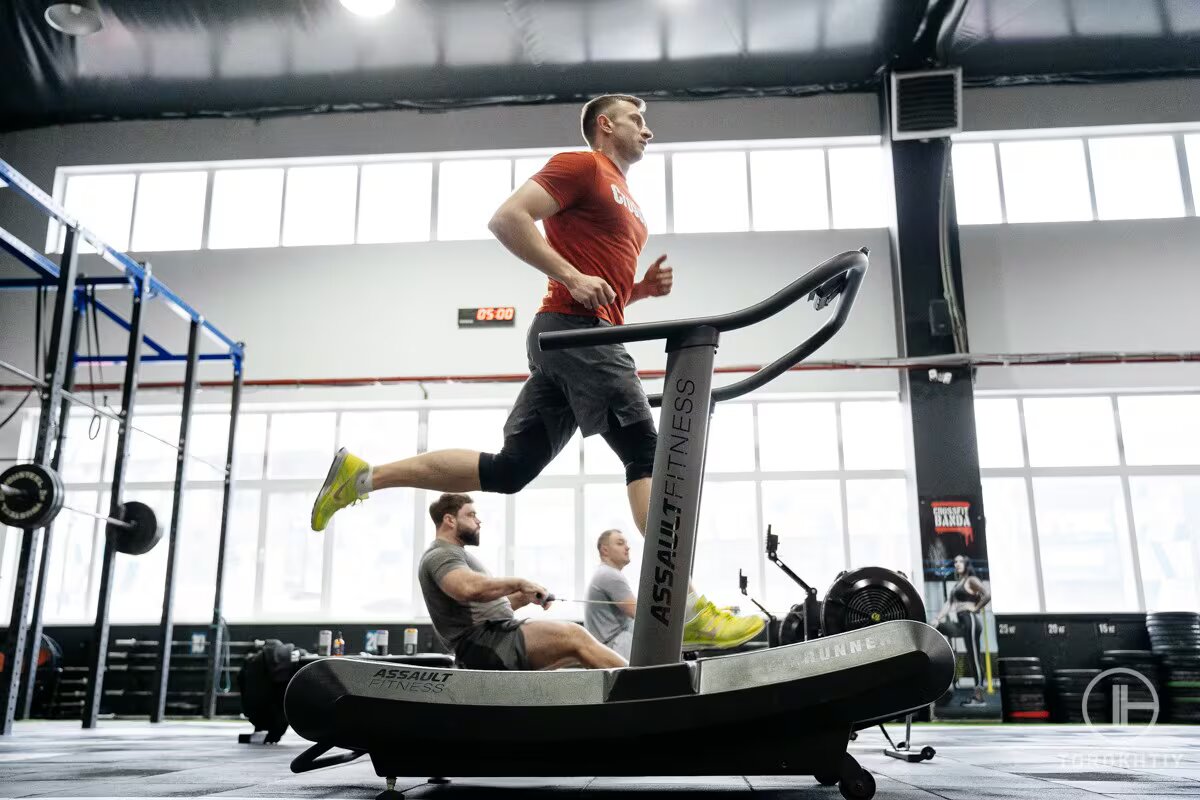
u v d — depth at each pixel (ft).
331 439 28.86
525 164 29.86
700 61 27.78
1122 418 27.66
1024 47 27.45
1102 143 29.17
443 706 4.36
